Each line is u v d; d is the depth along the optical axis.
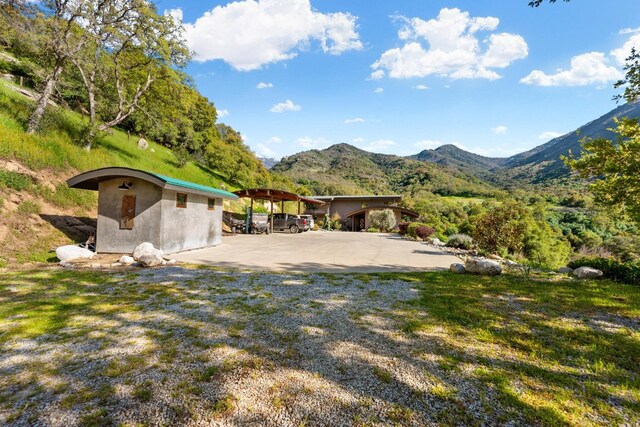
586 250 29.97
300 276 6.53
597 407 2.27
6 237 7.72
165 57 17.58
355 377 2.63
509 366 2.86
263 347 3.18
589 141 7.91
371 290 5.46
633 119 7.79
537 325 3.88
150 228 8.83
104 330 3.56
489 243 11.10
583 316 4.23
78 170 12.41
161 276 6.22
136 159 19.17
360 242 15.09
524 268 7.84
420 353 3.09
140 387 2.45
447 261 9.35
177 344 3.23
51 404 2.23
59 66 14.18
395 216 28.84
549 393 2.44
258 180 34.50
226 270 6.99
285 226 21.23
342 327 3.74
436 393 2.41
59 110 14.95
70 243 8.93
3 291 4.98
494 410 2.21
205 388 2.45
